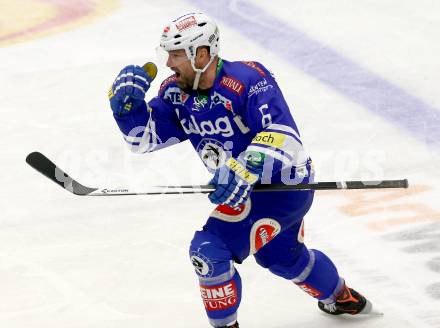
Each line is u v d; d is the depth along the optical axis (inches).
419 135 774.5
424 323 521.0
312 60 925.2
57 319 539.2
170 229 642.2
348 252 604.4
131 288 571.2
